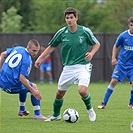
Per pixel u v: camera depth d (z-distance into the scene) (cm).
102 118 2723
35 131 2222
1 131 2225
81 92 2425
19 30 9200
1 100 3950
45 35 6519
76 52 2439
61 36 2473
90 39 2448
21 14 11094
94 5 9306
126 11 9775
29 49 2556
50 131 2217
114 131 2223
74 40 2431
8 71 2589
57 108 2564
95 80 6706
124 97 4281
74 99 4009
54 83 6494
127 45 3241
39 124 2452
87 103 2530
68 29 2452
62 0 9250
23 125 2420
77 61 2444
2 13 9425
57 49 6644
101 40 6662
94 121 2572
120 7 9688
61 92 2509
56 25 9119
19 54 2559
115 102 3788
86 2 9212
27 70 2538
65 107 3359
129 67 3269
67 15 2416
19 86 2611
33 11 11188
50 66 6256
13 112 3031
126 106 3462
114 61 3266
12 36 6512
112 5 9619
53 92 4781
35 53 2566
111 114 2938
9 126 2388
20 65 2544
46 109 3225
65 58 2475
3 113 2973
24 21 11025
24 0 11200
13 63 2577
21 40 6525
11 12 9100
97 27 9131
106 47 6675
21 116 2788
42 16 9356
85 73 2438
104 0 9862
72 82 2472
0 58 2642
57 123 2484
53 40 2502
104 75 6725
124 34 3234
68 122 2512
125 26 9725
